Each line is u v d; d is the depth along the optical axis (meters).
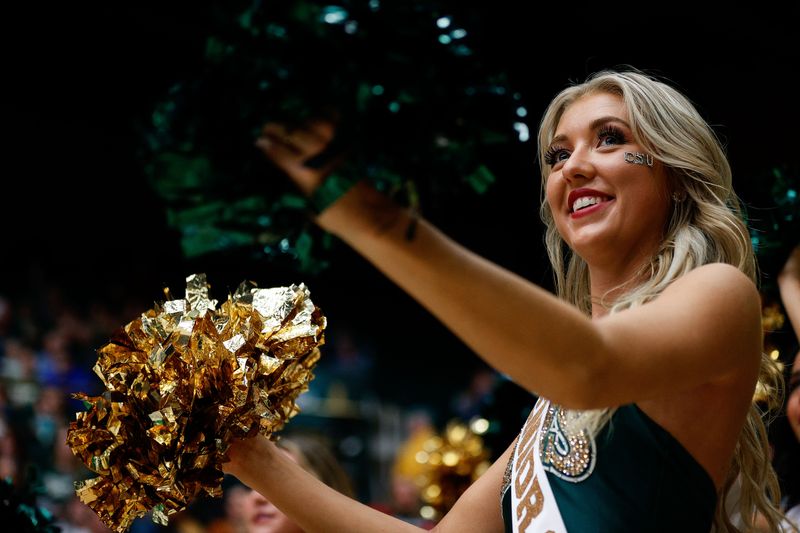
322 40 0.89
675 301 1.05
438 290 0.89
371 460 6.80
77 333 6.36
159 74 5.78
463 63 0.93
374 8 0.91
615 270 1.36
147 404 1.30
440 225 4.37
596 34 4.64
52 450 5.44
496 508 1.50
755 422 1.45
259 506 2.67
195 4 5.51
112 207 6.66
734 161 4.84
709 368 1.03
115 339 1.35
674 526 1.17
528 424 1.40
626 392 0.95
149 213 6.75
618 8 4.67
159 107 0.92
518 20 4.42
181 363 1.31
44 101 5.94
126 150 6.25
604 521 1.17
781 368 1.63
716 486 1.22
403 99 0.89
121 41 5.68
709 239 1.35
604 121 1.37
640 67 4.82
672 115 1.38
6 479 1.91
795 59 5.01
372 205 0.88
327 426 6.88
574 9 4.57
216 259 6.18
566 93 1.50
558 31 4.54
